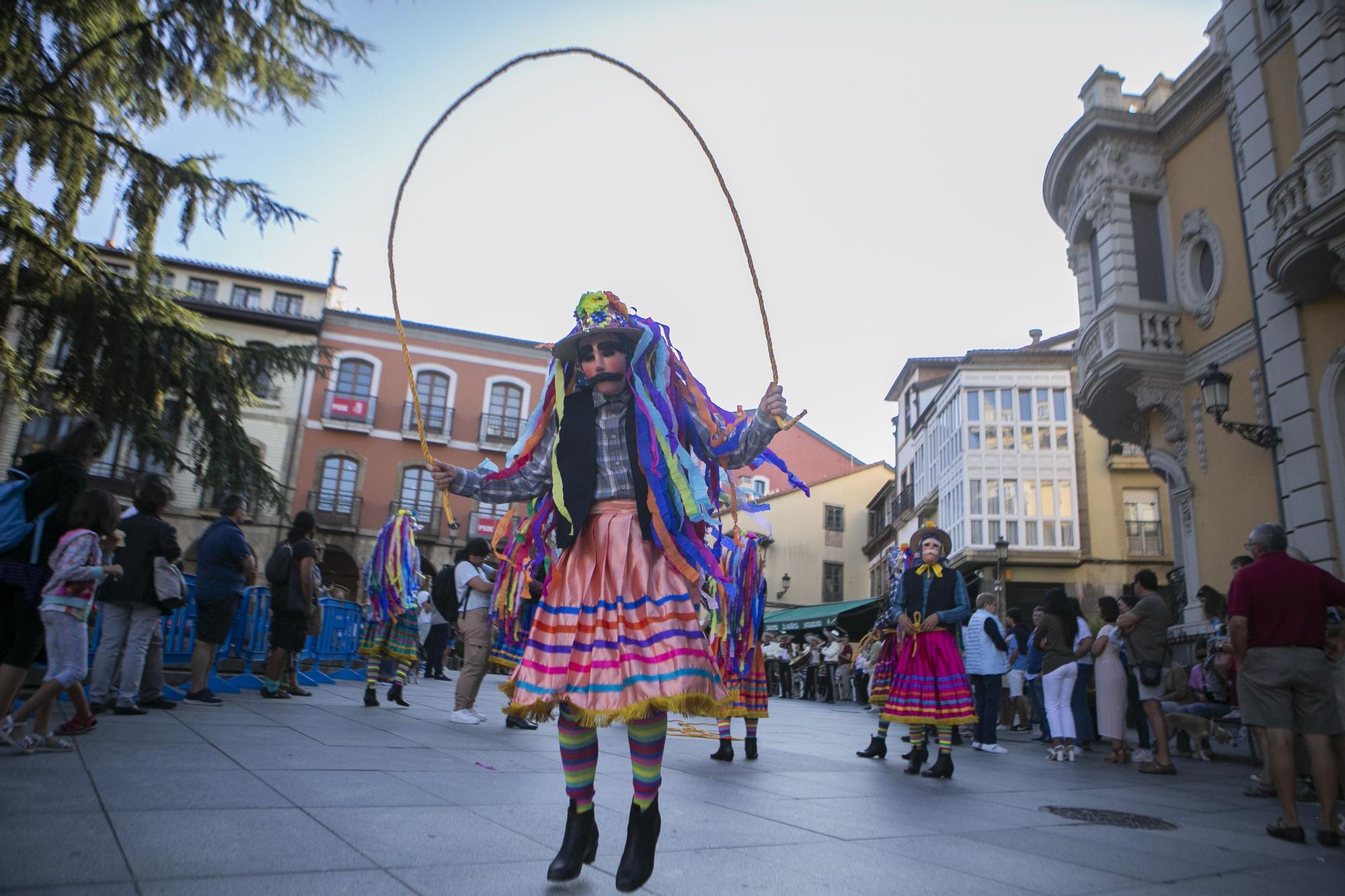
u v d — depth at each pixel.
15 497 4.11
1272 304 11.22
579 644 2.50
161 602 5.96
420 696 9.77
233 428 12.12
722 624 5.86
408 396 31.94
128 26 10.58
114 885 2.10
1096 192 14.44
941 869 3.03
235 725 5.60
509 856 2.70
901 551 7.09
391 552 8.02
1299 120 10.89
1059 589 8.68
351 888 2.24
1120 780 6.75
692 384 2.91
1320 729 4.40
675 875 2.68
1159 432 13.84
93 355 10.89
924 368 34.16
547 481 2.96
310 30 11.29
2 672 4.00
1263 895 3.03
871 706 18.34
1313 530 10.37
